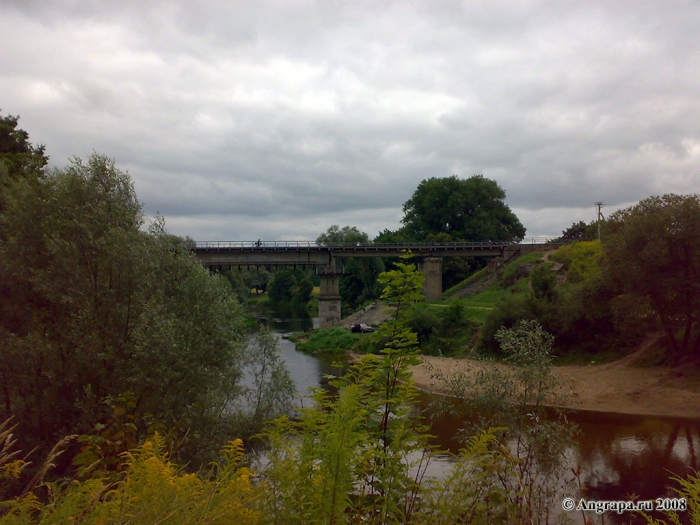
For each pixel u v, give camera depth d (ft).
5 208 57.72
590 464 61.62
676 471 60.59
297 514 12.59
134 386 45.32
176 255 60.39
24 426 46.14
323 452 13.26
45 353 47.14
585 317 141.18
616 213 127.54
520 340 32.32
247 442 51.19
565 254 224.53
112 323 49.67
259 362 64.85
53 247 49.96
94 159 56.18
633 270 110.63
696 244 104.22
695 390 105.19
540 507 20.04
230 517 11.97
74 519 11.36
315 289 472.85
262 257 247.91
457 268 305.32
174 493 12.02
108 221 53.47
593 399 109.50
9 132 107.45
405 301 18.17
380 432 16.12
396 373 17.26
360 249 254.68
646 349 130.52
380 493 14.87
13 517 11.94
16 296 52.60
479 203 351.46
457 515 14.05
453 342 169.89
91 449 23.79
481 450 15.80
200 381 48.93
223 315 57.82
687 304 108.88
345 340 199.62
